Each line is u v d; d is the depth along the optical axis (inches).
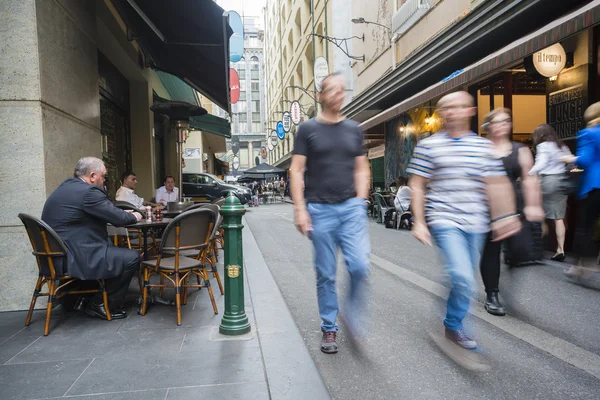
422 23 465.1
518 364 117.0
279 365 114.6
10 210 166.9
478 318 153.6
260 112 3184.1
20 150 166.4
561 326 144.2
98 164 161.0
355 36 686.5
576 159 191.3
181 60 338.6
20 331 145.2
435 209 117.3
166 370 112.6
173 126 340.5
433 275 225.8
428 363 119.3
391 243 335.0
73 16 203.0
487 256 158.6
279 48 1689.2
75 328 147.8
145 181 442.9
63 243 145.3
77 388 103.1
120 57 353.1
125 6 256.5
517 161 155.6
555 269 221.9
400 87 447.2
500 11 269.1
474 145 117.0
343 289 199.6
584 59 269.1
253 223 539.2
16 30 164.4
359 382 108.7
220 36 269.0
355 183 122.3
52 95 177.9
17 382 106.7
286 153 1642.5
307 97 1125.7
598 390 102.6
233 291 139.1
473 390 103.6
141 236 234.7
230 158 3041.3
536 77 289.1
